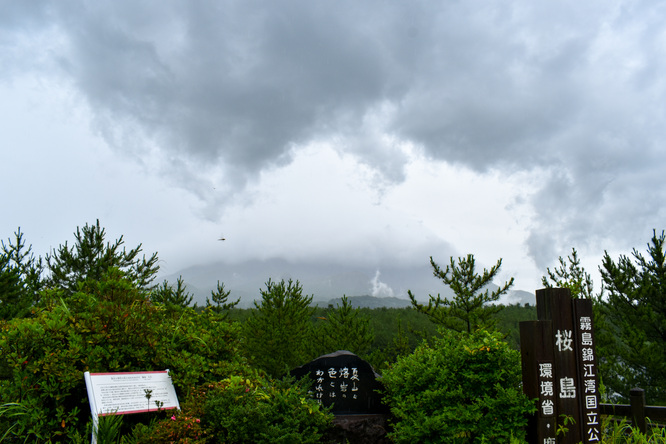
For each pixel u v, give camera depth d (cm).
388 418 673
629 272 1180
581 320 594
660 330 1112
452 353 625
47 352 567
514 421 552
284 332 1521
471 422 560
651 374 1059
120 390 579
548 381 567
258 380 661
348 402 698
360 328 1653
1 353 578
